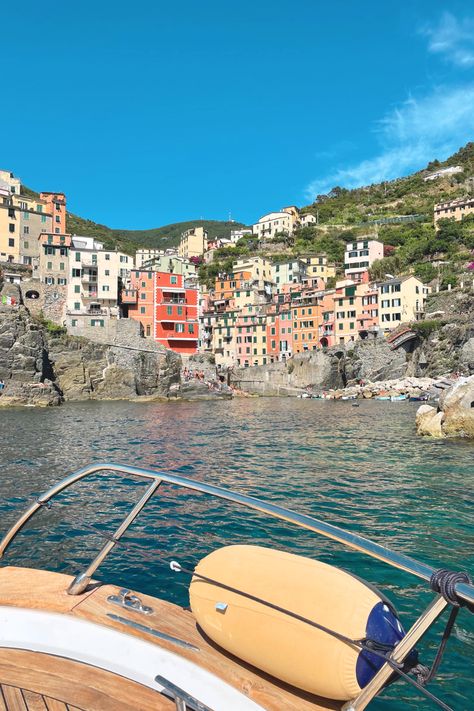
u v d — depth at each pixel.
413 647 3.19
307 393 98.06
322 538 12.38
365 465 22.67
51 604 4.59
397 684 6.55
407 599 8.95
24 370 77.62
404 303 105.19
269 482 19.31
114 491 17.44
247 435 35.69
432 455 25.03
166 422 46.78
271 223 187.12
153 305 100.75
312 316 114.12
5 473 21.23
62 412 60.72
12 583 5.00
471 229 140.25
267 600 3.71
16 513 14.77
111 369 89.81
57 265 96.88
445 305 103.06
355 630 3.37
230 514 14.51
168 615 4.54
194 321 103.81
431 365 93.44
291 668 3.46
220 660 3.87
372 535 12.70
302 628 3.47
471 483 18.52
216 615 3.90
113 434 36.72
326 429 38.94
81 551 11.52
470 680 6.58
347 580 3.74
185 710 3.40
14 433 37.34
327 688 3.33
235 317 123.44
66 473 21.19
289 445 29.97
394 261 131.00
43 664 3.90
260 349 120.12
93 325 92.88
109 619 4.36
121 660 3.90
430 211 172.88
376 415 52.31
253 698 3.48
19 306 85.69
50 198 111.94
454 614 3.15
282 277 141.88
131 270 100.44
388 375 98.31
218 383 100.44
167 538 12.41
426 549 11.64
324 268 145.00
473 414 31.09
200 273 159.50
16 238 104.00
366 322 108.31
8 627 4.28
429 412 34.19
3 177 120.38
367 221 180.88
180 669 3.76
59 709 3.48
